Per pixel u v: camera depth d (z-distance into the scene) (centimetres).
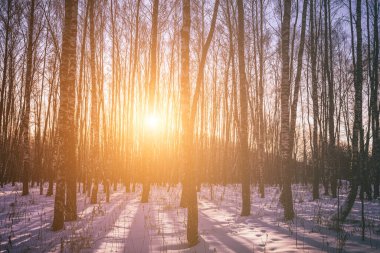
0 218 988
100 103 1872
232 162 3347
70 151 874
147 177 1466
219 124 3338
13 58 2136
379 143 1775
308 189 2306
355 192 873
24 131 1731
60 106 880
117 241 693
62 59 888
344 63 2173
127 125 2847
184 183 1259
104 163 2027
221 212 1123
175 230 805
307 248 578
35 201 1442
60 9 2086
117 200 1546
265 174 3244
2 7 1920
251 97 2412
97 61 1992
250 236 696
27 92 1747
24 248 643
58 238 723
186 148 703
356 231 744
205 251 585
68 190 966
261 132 1909
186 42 769
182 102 738
